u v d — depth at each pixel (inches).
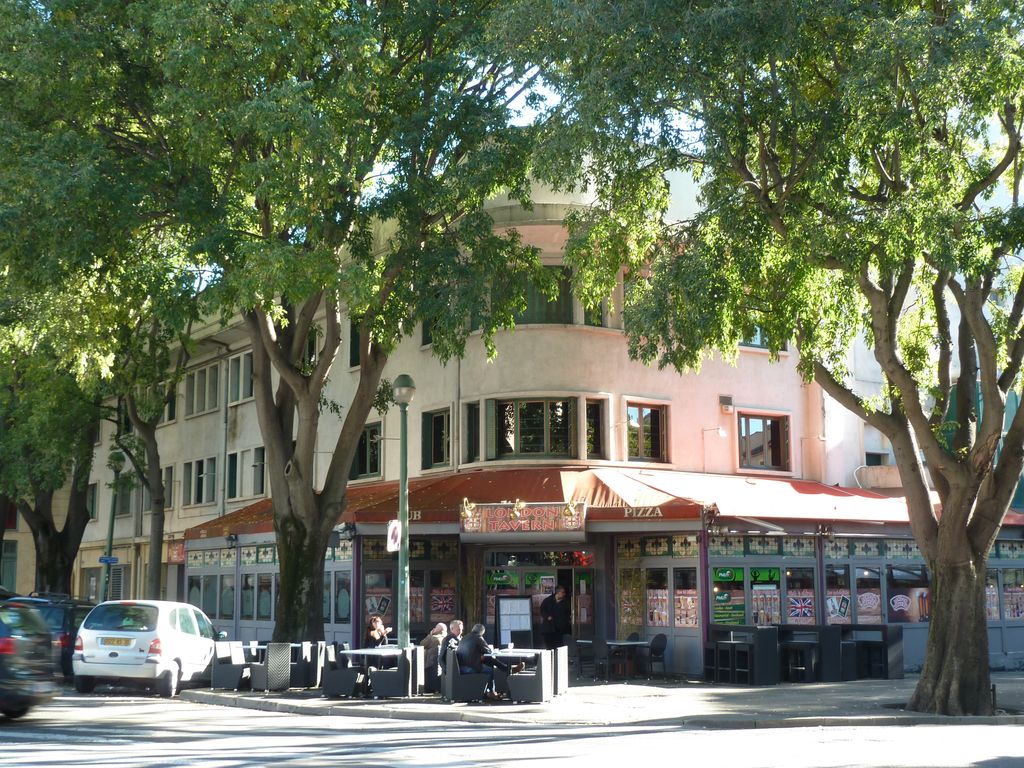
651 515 954.1
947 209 593.0
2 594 944.9
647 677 963.3
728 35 603.5
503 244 833.5
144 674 815.1
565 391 1083.3
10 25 737.6
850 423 1227.2
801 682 900.0
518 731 584.7
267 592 1250.0
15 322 1053.8
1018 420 657.6
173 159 789.2
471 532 997.2
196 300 799.7
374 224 1176.8
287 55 754.8
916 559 1064.2
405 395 796.0
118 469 1508.4
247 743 516.7
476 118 790.5
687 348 667.4
